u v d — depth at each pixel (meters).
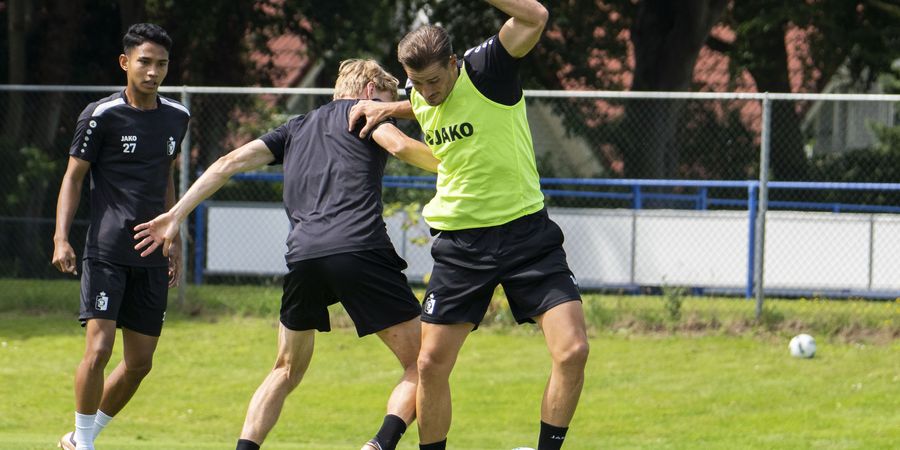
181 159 49.84
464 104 19.30
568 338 19.00
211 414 39.47
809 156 76.75
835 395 40.56
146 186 23.86
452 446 34.78
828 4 75.56
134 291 24.06
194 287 53.88
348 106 21.52
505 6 18.72
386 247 20.80
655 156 64.50
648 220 55.75
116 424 37.69
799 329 47.88
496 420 38.34
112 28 75.38
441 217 19.89
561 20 80.69
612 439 36.03
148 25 23.77
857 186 51.09
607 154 69.19
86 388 23.55
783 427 36.94
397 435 20.73
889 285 54.84
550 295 19.33
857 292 55.16
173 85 76.50
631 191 65.69
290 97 87.19
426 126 19.78
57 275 59.19
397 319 21.03
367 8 75.94
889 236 54.78
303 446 32.72
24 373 43.19
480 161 19.44
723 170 72.06
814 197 72.69
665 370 43.62
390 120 21.20
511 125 19.52
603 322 48.66
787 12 75.75
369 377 43.56
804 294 55.53
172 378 43.09
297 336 21.38
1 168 59.88
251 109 65.94
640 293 55.78
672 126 64.94
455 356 20.25
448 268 19.91
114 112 23.64
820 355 45.06
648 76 75.75
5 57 74.38
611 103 69.94
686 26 73.69
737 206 70.75
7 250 58.62
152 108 24.20
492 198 19.59
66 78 71.75
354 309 20.97
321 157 21.09
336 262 20.41
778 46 86.38
